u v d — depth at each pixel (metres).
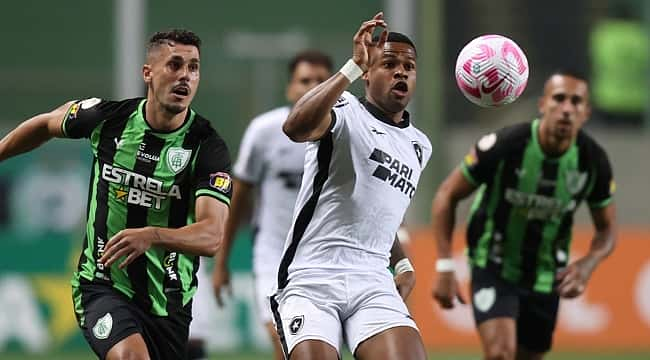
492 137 29.88
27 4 63.78
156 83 23.16
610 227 31.02
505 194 30.11
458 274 51.31
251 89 58.84
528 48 67.19
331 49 59.03
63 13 63.88
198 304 34.75
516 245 30.38
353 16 61.78
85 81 62.97
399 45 23.06
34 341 51.44
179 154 23.47
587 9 67.06
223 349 50.91
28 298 51.59
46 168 56.72
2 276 51.66
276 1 61.62
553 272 30.72
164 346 24.03
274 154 32.44
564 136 29.45
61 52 63.78
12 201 56.59
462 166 30.12
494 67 23.50
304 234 23.06
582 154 29.98
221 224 23.03
